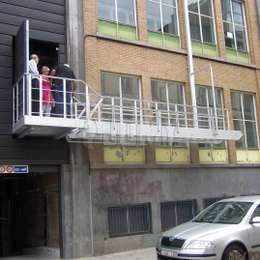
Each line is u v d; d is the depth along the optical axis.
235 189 18.16
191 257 9.54
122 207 14.96
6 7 13.69
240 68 19.73
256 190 18.92
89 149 14.43
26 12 14.03
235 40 20.08
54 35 14.47
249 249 9.96
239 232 9.95
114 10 16.30
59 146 13.87
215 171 17.64
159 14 17.58
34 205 15.62
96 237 14.06
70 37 14.74
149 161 15.78
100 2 15.97
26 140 13.30
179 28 18.06
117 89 15.75
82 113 12.98
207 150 17.69
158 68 16.84
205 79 18.30
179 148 16.86
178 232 10.25
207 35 19.09
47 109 12.53
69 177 13.95
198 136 15.51
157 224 15.55
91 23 15.30
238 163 18.61
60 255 13.65
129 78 16.17
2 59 13.36
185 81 17.53
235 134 16.75
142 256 13.56
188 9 18.61
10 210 16.61
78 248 13.64
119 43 15.95
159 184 15.88
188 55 17.64
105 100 15.27
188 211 16.62
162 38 17.42
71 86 13.20
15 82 13.19
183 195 16.44
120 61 15.84
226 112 18.52
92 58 15.07
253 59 20.42
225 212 10.86
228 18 20.08
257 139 19.73
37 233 15.32
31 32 14.02
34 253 15.20
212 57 18.70
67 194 13.82
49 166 13.77
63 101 12.79
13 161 13.00
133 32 16.66
